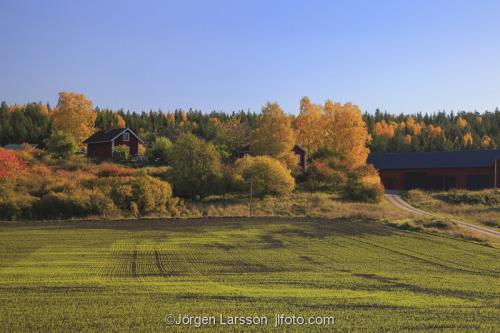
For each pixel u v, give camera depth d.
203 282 22.47
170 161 64.44
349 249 33.94
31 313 16.55
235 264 27.95
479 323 15.95
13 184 54.88
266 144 75.25
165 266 27.02
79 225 44.88
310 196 64.69
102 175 64.31
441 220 47.12
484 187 80.06
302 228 43.94
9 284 21.28
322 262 29.02
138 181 55.31
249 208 56.47
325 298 19.25
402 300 19.12
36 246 33.44
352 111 80.00
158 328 15.07
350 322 15.90
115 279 22.91
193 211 54.28
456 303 18.80
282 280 23.31
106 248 33.00
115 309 17.14
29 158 70.06
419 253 32.72
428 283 23.14
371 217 50.25
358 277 24.48
